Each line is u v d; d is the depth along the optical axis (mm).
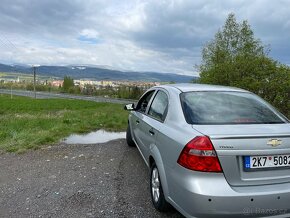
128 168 6215
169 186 3711
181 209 3455
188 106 4086
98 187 5160
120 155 7273
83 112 23328
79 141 9219
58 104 50000
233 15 26203
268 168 3346
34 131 10914
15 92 116188
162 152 3992
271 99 13109
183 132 3621
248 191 3221
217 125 3650
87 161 6777
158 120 4621
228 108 4102
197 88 4652
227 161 3248
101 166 6375
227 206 3152
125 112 23031
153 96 5539
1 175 5871
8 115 21625
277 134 3393
